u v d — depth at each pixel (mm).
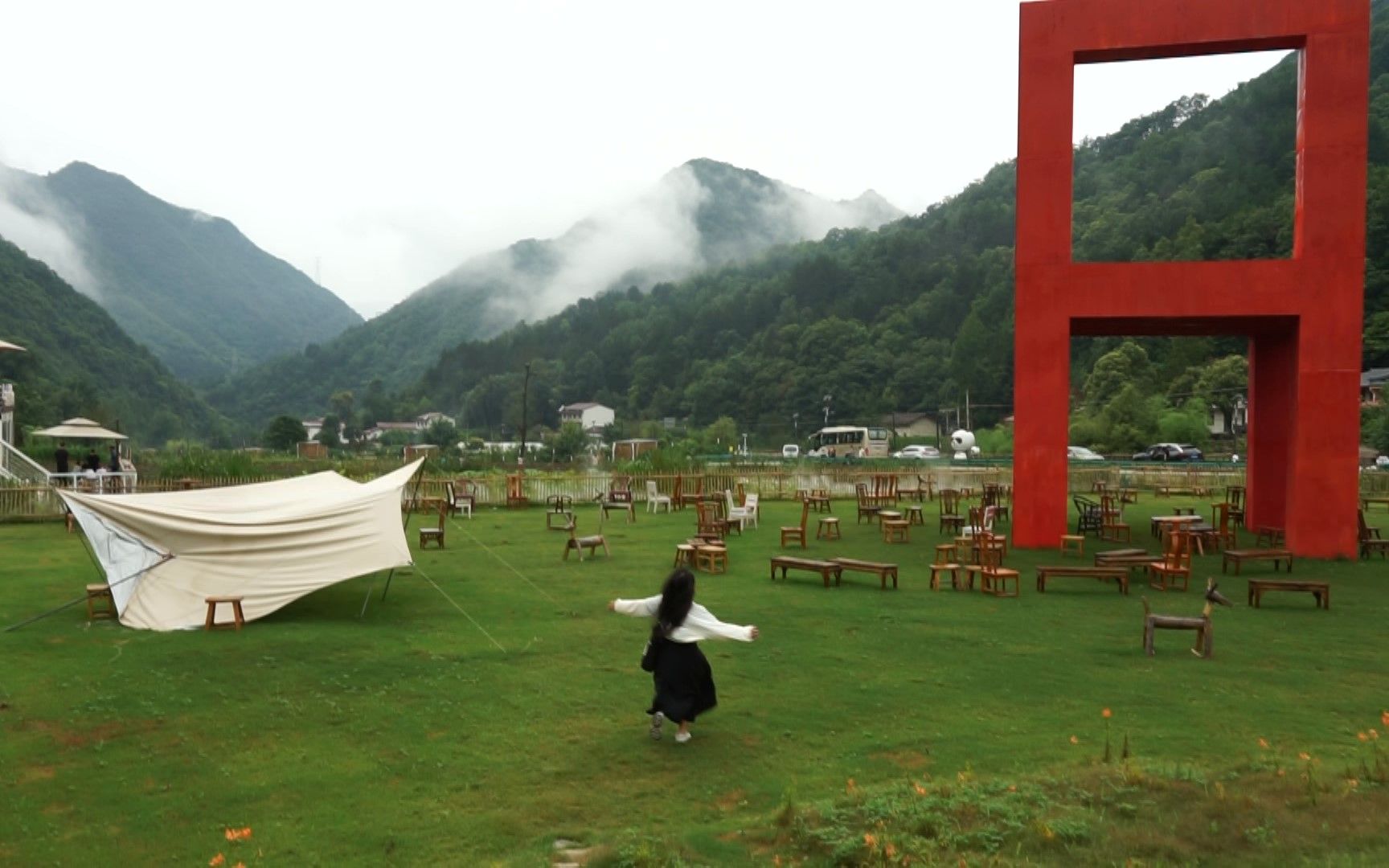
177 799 6645
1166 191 100000
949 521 23172
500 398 130875
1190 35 19000
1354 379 18328
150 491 26672
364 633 11695
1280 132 92562
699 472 32375
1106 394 75812
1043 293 19781
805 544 20672
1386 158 75062
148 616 11906
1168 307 19156
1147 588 15375
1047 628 12219
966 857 5129
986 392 92125
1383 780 6410
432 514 26641
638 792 6781
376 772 7160
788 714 8523
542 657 10570
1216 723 8352
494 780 6992
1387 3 104625
